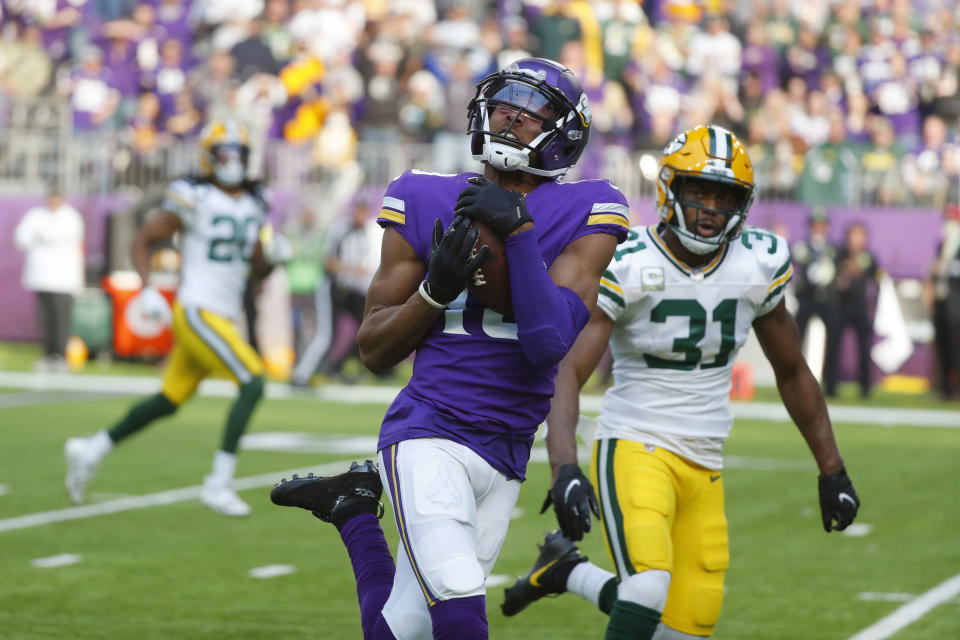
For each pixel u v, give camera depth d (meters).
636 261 13.51
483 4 64.62
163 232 24.27
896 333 52.69
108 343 52.94
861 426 40.47
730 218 13.31
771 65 61.22
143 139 57.09
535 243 10.16
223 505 24.02
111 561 20.84
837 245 49.81
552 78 10.76
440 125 55.97
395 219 10.86
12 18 64.06
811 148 56.53
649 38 59.94
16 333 58.66
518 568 20.83
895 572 20.66
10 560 20.75
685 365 13.62
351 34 59.56
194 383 24.81
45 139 57.94
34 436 34.19
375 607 11.25
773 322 13.97
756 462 32.00
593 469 13.71
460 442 10.68
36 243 51.19
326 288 47.09
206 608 18.05
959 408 46.31
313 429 36.78
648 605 12.70
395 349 10.59
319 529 23.67
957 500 27.33
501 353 10.71
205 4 61.28
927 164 54.88
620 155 54.53
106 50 59.72
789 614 18.02
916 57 61.41
